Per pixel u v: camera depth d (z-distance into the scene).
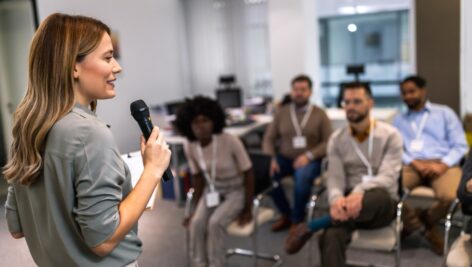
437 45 3.15
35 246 1.04
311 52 5.69
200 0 5.96
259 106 5.22
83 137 0.88
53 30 0.90
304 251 2.93
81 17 0.95
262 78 6.42
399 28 5.48
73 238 0.95
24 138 0.90
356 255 2.79
